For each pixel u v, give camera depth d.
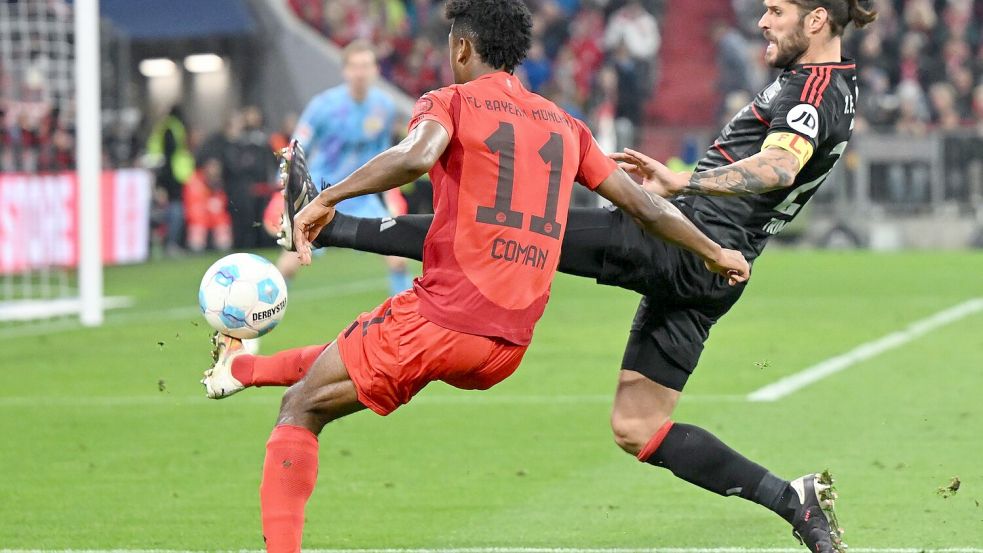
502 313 13.00
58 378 29.64
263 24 76.25
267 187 65.94
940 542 16.28
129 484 19.83
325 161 34.59
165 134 64.12
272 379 14.27
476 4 13.34
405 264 34.62
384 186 12.58
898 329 36.59
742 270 13.92
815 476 14.78
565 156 13.32
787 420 24.08
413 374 13.04
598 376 29.39
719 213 15.10
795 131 14.23
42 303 41.56
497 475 20.33
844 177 68.19
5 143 52.53
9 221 45.47
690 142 68.06
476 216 12.91
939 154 67.31
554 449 22.17
